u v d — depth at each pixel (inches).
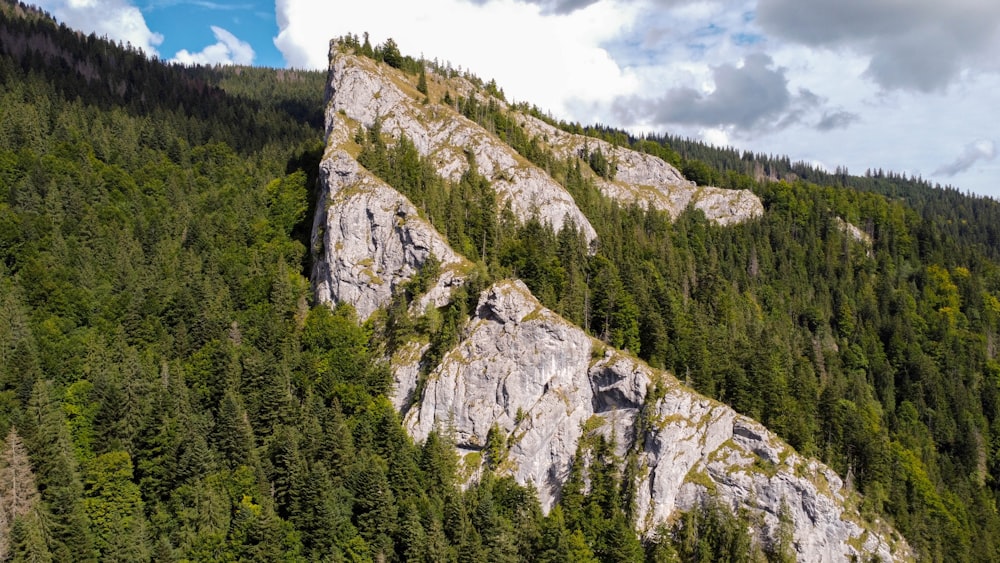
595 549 4315.9
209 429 4269.2
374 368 5017.2
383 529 3912.4
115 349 4889.3
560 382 4894.2
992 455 6279.5
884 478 5068.9
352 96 7071.9
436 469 4335.6
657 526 4446.4
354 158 6210.6
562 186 7283.5
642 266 6540.4
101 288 5497.1
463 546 3895.2
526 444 4680.1
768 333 6205.7
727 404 5078.7
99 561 3553.2
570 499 4547.2
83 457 4062.5
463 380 4822.8
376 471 4030.5
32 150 6776.6
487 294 5034.5
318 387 4881.9
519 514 4311.0
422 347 5049.2
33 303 5137.8
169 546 3614.7
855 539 4603.8
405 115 7062.0
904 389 6678.2
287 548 3782.0
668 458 4658.0
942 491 5482.3
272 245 6284.5
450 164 6811.0
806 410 5300.2
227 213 6806.1
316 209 6294.3
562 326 4938.5
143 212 6668.3
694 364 5157.5
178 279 5787.4
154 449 4065.0
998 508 5738.2
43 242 5634.8
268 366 4712.1
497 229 6112.2
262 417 4461.1
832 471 4832.7
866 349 7106.3
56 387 4586.6
